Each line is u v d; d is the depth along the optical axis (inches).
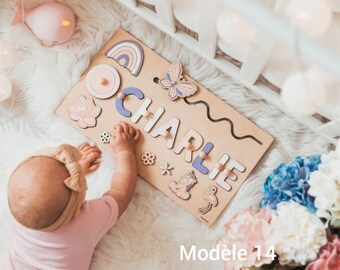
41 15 40.6
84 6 42.4
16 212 35.6
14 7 42.8
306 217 29.7
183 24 34.9
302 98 27.6
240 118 41.3
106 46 42.7
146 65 42.2
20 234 37.8
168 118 41.8
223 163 41.1
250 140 41.1
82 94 42.6
